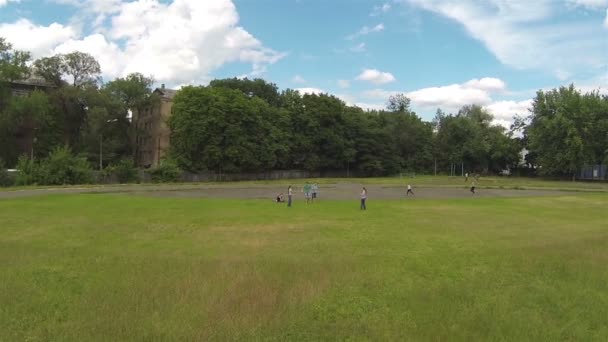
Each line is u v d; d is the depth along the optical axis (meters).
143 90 92.94
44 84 91.81
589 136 87.81
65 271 12.33
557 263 13.51
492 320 8.96
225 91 89.38
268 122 94.81
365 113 117.38
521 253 15.11
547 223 24.61
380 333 8.29
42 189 52.09
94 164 84.56
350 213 29.58
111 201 36.06
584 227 22.97
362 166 107.62
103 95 83.44
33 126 79.06
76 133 87.94
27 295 10.07
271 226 22.88
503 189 61.03
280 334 8.16
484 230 21.69
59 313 8.99
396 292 10.64
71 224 22.73
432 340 8.04
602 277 12.08
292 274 12.03
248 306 9.42
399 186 67.38
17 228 21.28
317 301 9.88
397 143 118.12
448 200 41.22
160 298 9.84
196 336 7.90
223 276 11.70
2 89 74.88
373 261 14.04
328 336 8.16
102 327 8.23
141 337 7.82
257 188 61.25
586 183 77.00
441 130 122.00
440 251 15.91
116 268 12.66
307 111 101.62
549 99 95.12
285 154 97.38
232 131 86.00
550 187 64.00
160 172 77.31
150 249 16.25
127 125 94.56
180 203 35.19
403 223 24.33
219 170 87.94
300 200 41.94
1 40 74.69
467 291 10.77
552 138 90.31
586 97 91.25
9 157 78.50
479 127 120.06
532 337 8.30
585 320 9.19
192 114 83.94
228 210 30.56
